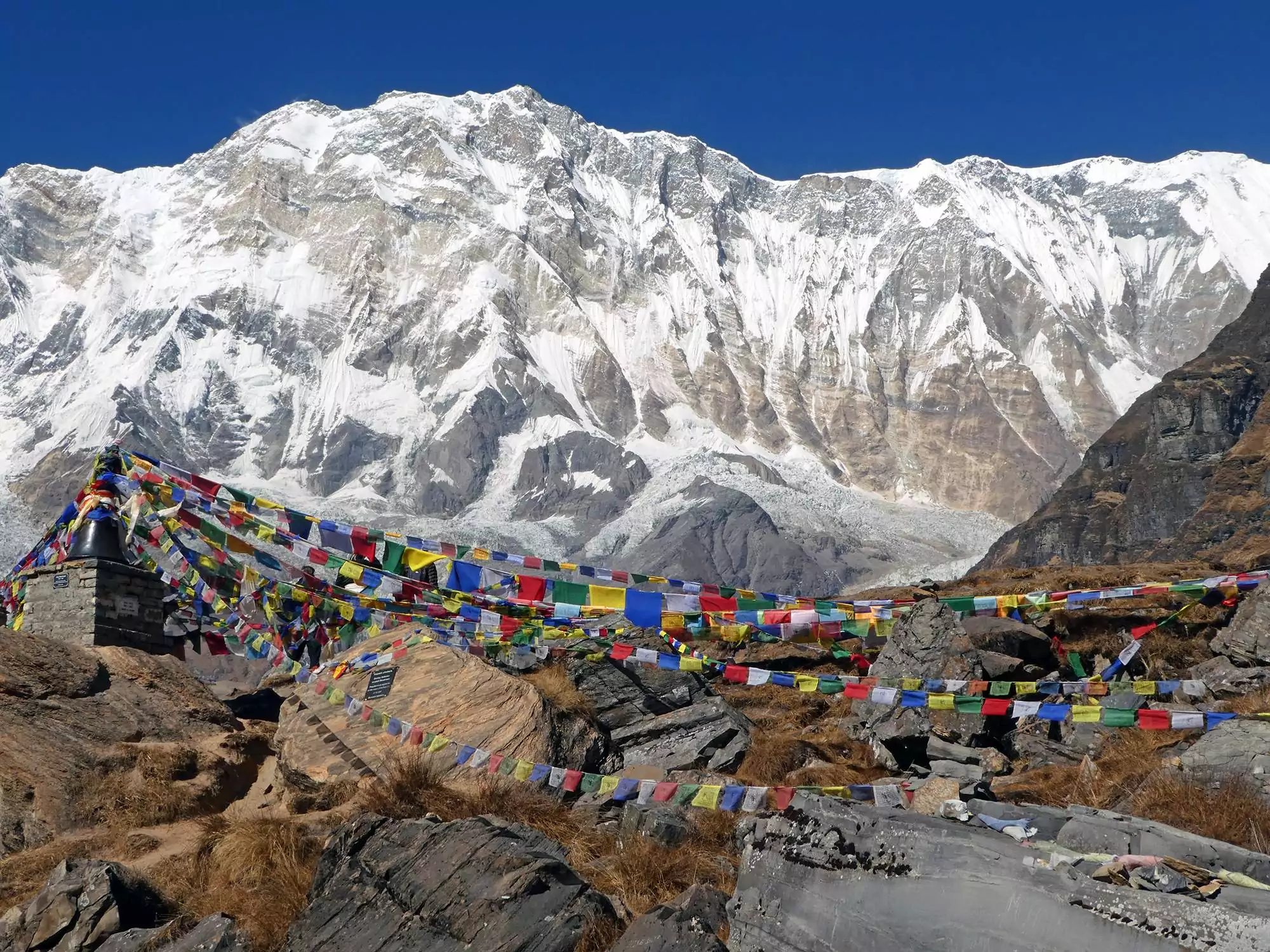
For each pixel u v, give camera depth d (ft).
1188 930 28.94
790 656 92.58
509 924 37.14
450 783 56.54
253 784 66.64
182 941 41.11
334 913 40.47
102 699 70.90
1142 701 64.39
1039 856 33.24
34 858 53.67
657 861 45.11
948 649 65.87
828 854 36.45
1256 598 76.33
